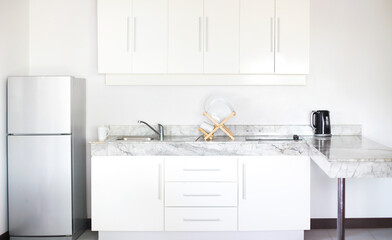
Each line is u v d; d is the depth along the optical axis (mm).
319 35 3852
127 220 3375
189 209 3361
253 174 3344
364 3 3830
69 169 3430
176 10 3553
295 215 3352
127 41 3566
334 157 2357
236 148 3344
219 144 3338
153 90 3873
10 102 3396
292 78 3719
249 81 3709
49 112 3402
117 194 3363
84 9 3842
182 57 3572
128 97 3871
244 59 3572
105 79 3824
